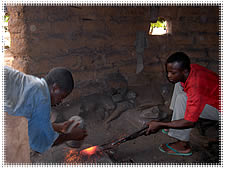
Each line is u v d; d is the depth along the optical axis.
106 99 3.54
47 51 3.10
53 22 3.09
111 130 2.96
